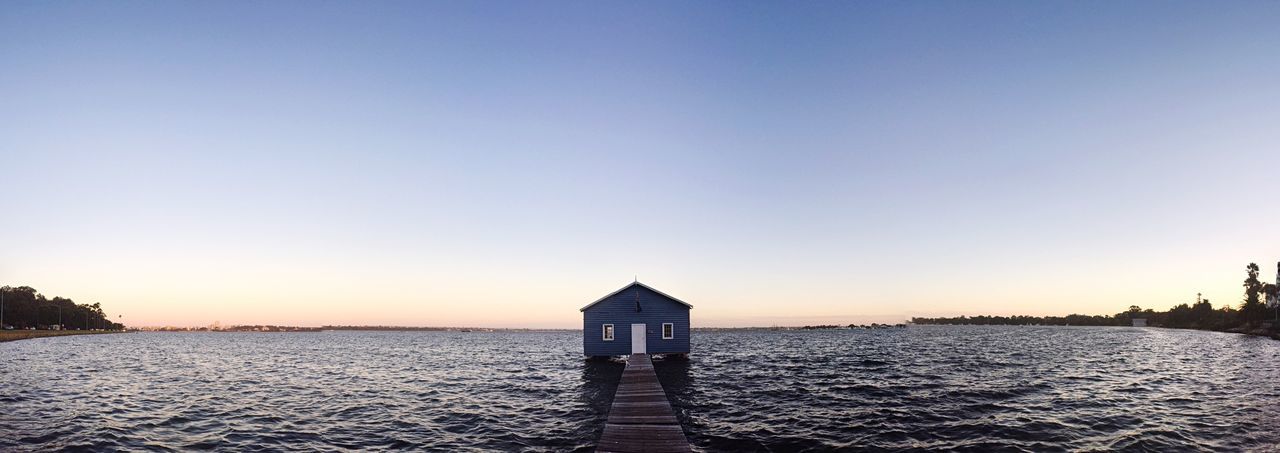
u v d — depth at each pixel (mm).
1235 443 19641
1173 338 107875
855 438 20859
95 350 85312
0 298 154875
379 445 20562
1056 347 80938
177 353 81625
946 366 49094
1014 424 22844
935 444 19875
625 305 47156
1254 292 140250
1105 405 27188
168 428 23609
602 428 22781
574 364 51719
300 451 19750
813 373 42875
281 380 42281
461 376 44062
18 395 33344
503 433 22219
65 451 19688
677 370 43438
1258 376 39312
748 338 140500
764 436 21266
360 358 69875
